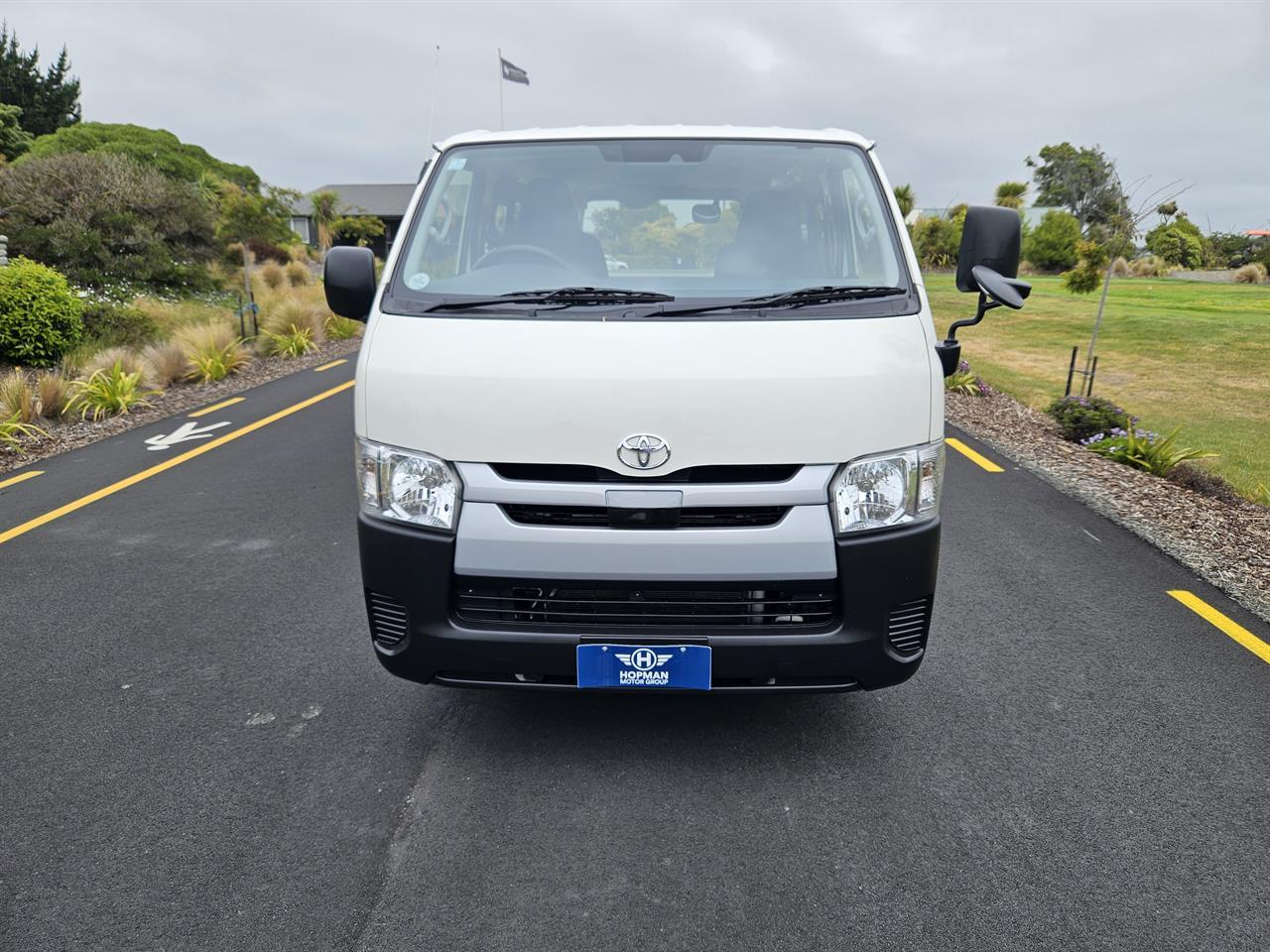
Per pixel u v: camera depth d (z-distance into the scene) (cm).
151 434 960
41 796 327
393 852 296
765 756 351
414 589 302
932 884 280
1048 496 710
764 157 378
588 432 289
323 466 813
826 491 293
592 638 296
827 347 298
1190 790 328
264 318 1788
